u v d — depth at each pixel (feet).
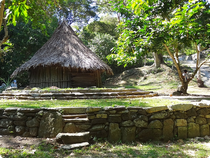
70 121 13.75
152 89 47.98
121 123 13.98
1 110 14.65
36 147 12.05
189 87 51.55
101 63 34.58
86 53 34.60
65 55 31.50
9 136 13.85
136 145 13.30
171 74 65.41
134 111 14.21
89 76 35.06
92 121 13.83
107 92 24.38
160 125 14.40
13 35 59.11
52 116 13.88
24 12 11.10
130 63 31.94
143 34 24.94
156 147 12.85
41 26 29.04
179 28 23.11
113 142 13.57
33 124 13.89
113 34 107.55
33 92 23.99
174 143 13.91
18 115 14.16
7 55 55.93
